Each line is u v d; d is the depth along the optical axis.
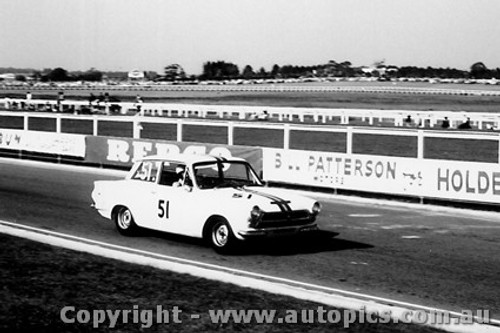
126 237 17.33
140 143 31.62
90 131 56.59
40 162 35.78
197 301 10.72
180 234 16.27
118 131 57.06
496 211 22.38
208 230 15.70
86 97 125.12
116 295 11.04
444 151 43.47
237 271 13.69
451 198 22.98
